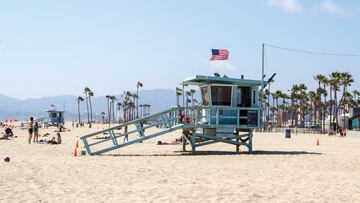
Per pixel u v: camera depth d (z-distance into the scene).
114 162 22.22
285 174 18.11
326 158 25.91
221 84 28.50
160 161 22.94
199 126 28.00
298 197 12.73
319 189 14.20
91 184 14.91
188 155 27.08
